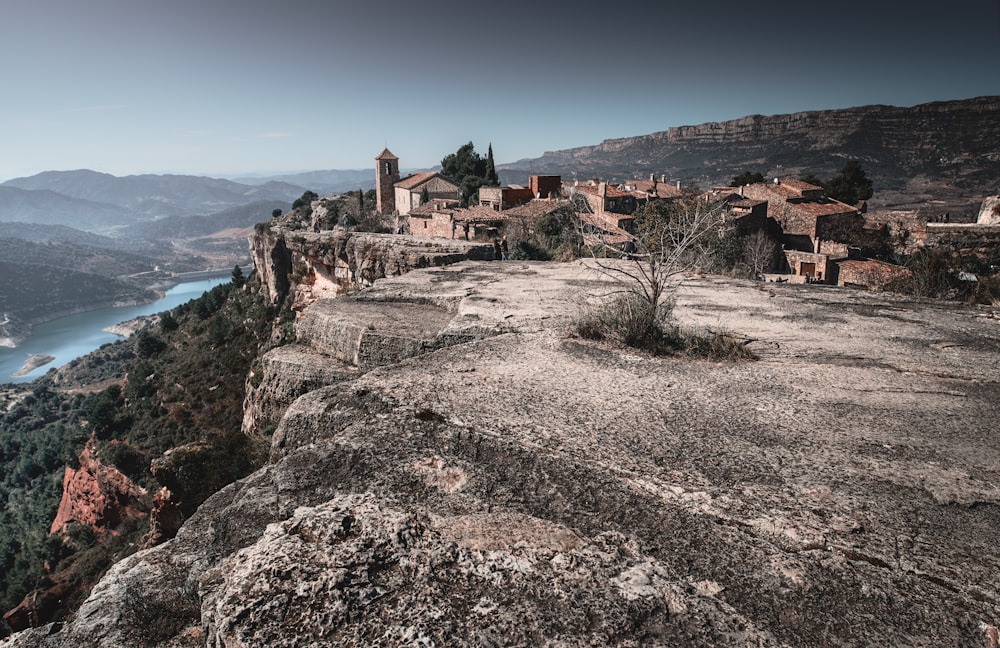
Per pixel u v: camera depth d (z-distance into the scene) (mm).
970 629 2887
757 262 31719
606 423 5211
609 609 2771
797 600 3088
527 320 9109
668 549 3498
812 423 5277
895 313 9680
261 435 9906
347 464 4617
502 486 4270
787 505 3934
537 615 2699
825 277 34125
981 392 6074
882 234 40438
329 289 25859
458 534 3383
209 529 4316
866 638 2840
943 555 3455
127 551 28469
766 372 6742
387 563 2969
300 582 2750
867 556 3436
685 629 2727
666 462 4508
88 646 3580
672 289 11461
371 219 72188
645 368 6848
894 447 4797
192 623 3715
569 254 22516
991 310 9844
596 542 3451
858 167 57594
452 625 2584
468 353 7410
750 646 2656
